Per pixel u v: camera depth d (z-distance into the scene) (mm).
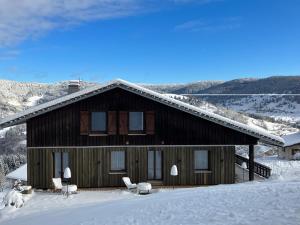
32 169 23406
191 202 13688
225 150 24406
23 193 22078
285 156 59812
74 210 15984
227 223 10016
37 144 23375
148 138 23938
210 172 24281
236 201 12766
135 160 23875
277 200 11922
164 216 12008
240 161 33375
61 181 23531
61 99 22797
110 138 23734
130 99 23922
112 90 23875
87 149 23625
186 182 24078
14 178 38562
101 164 23672
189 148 24188
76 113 23594
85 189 23422
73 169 23484
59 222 13617
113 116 23828
